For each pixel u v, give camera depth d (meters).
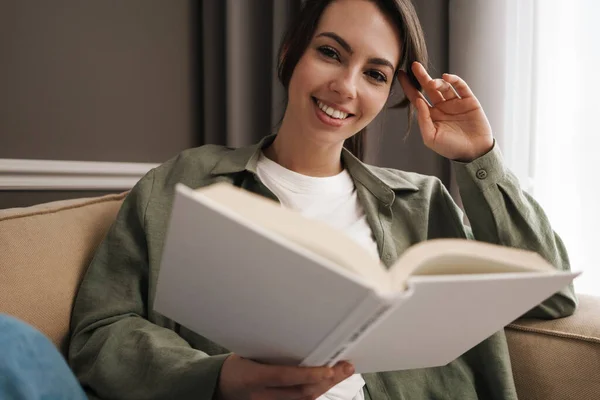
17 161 1.47
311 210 1.19
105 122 1.67
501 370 1.12
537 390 1.12
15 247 1.00
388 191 1.24
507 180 1.18
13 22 1.48
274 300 0.57
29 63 1.51
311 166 1.23
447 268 0.63
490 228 1.20
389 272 0.59
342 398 1.03
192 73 1.88
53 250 1.05
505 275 0.59
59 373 0.68
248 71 1.85
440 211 1.31
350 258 0.55
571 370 1.09
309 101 1.13
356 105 1.14
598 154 1.68
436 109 1.24
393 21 1.16
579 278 1.71
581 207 1.70
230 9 1.81
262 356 0.69
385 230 1.21
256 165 1.22
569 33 1.70
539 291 0.67
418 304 0.58
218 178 1.18
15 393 0.61
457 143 1.20
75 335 1.02
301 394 0.68
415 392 1.15
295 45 1.19
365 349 0.66
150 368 0.87
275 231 0.54
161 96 1.80
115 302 1.05
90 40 1.63
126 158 1.72
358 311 0.54
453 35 1.72
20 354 0.65
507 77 1.68
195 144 1.90
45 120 1.55
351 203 1.24
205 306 0.64
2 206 1.48
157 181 1.16
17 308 0.96
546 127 1.72
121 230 1.12
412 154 1.82
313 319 0.57
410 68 1.26
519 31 1.68
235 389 0.73
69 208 1.16
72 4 1.59
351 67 1.11
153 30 1.77
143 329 0.96
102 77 1.66
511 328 1.18
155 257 1.07
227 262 0.56
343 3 1.13
